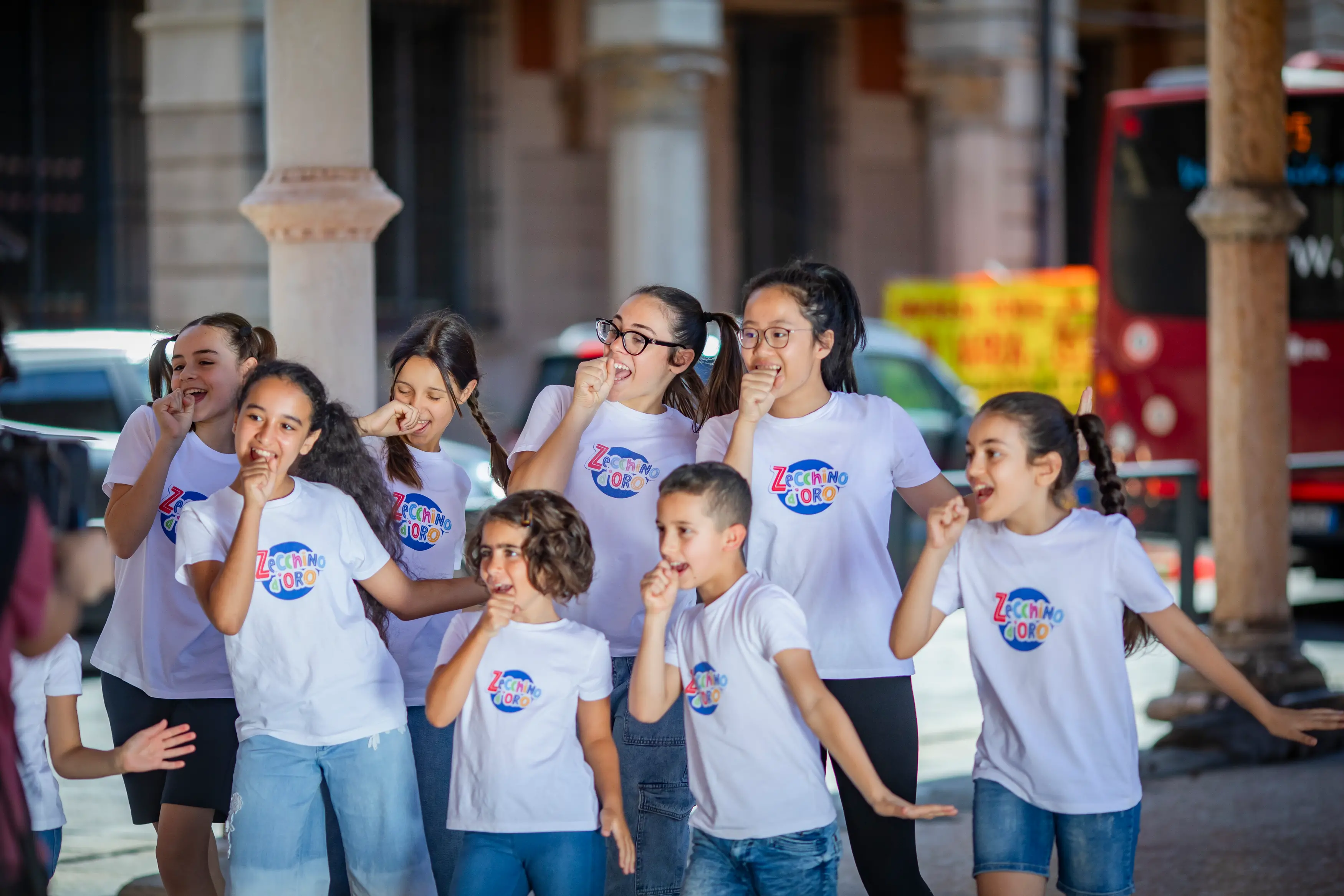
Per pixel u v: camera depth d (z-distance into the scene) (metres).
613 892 9.70
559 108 40.56
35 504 6.75
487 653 8.61
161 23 30.27
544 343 40.78
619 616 9.70
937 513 8.27
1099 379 28.33
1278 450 16.14
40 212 34.41
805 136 45.81
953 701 18.52
